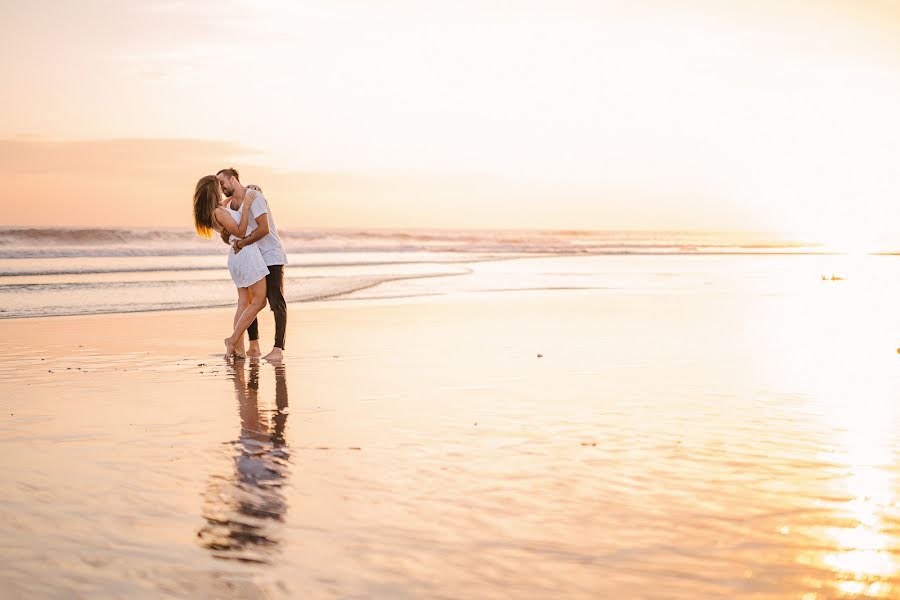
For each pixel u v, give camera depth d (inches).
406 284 685.9
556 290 628.4
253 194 307.0
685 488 141.9
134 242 1457.9
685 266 1039.6
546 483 145.4
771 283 709.9
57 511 129.6
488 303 521.3
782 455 163.9
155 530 121.6
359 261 1117.7
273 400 224.1
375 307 498.3
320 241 1860.2
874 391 234.1
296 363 292.5
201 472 152.9
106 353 319.9
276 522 125.3
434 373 268.1
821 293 594.9
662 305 503.8
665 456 163.3
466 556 112.0
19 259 1041.5
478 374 265.3
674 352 312.8
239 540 117.8
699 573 106.0
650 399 222.8
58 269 813.2
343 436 182.2
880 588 101.5
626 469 154.3
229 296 565.9
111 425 193.6
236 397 229.0
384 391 236.8
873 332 374.3
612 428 188.7
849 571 106.6
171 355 315.0
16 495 137.7
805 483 144.6
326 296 570.3
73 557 110.8
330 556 112.1
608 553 112.7
